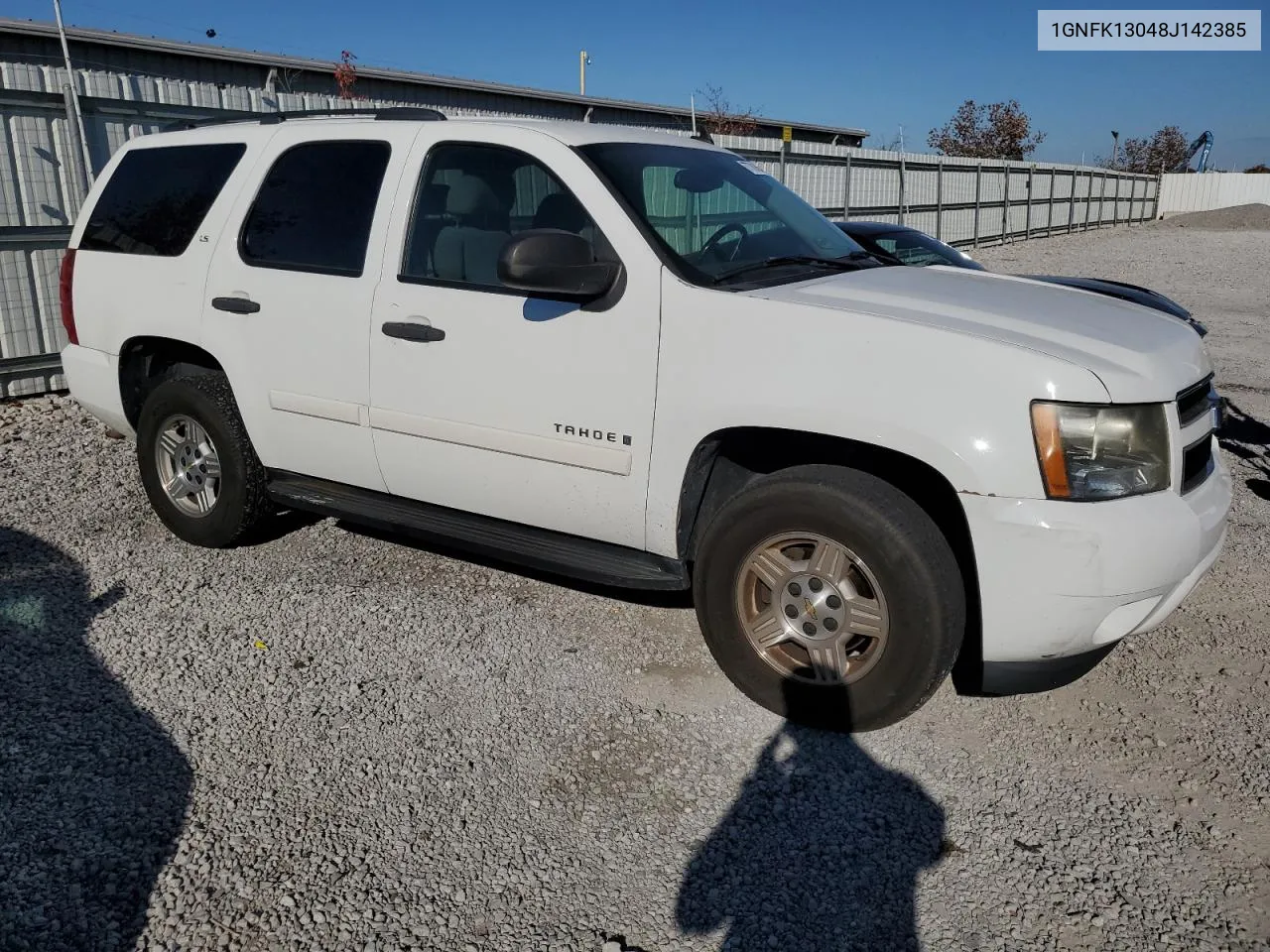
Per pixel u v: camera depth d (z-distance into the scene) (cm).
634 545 386
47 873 279
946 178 2422
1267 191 4534
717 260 383
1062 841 299
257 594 460
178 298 483
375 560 500
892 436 320
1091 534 303
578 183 381
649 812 311
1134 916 269
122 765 330
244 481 486
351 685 382
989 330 327
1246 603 463
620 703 372
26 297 823
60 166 830
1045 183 3184
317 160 452
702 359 349
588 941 260
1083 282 719
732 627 363
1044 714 367
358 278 425
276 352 451
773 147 1717
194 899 271
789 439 360
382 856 289
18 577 474
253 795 315
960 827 305
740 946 259
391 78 2236
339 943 257
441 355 403
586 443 377
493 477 405
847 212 1969
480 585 473
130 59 1809
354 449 441
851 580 339
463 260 402
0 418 767
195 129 510
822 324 333
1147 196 4475
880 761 338
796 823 307
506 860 289
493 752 341
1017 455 307
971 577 342
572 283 353
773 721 361
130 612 439
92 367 525
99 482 619
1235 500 622
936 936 263
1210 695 380
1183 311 668
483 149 406
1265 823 307
